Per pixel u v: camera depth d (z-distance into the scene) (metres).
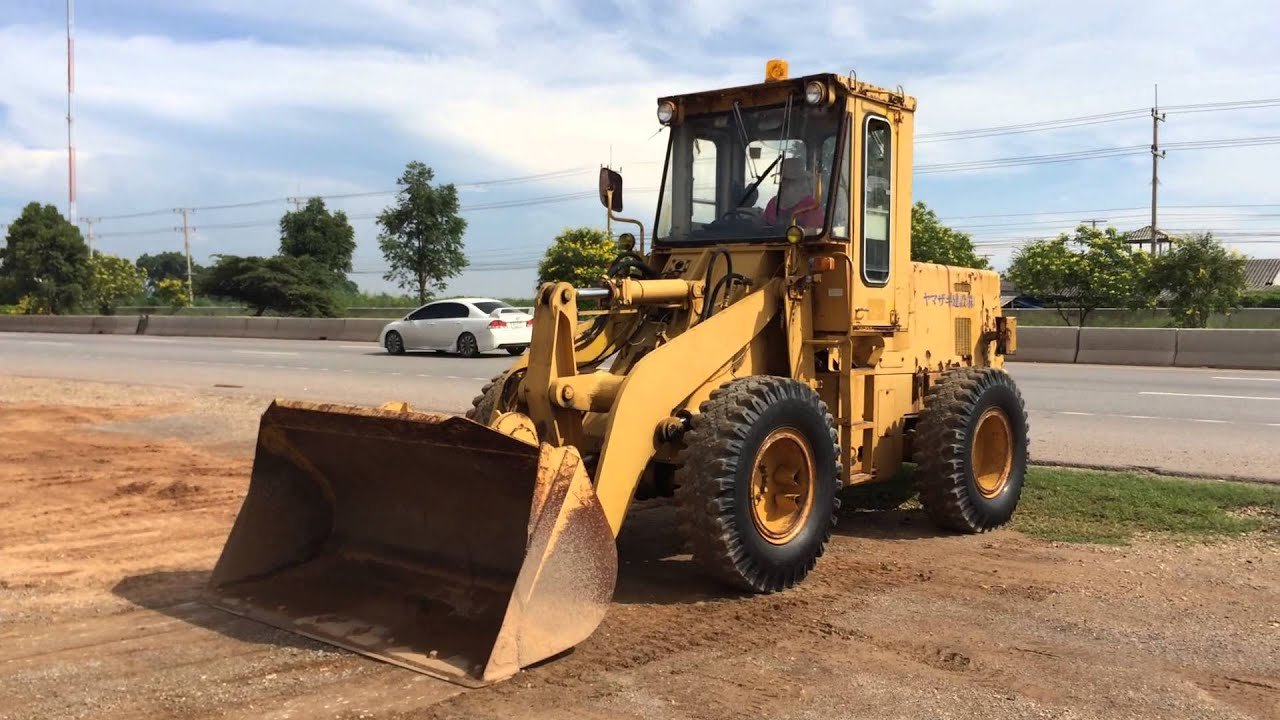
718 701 3.87
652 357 5.12
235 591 5.12
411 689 3.96
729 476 5.03
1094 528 6.86
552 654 4.20
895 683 4.07
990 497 6.89
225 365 20.80
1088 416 11.97
